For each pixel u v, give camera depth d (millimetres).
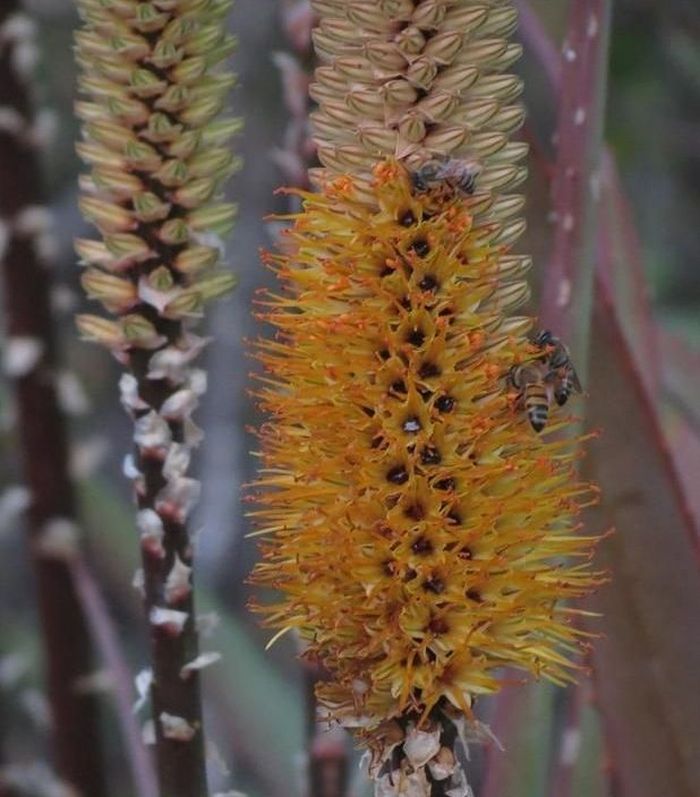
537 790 838
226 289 780
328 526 743
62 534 1055
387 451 739
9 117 1021
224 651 1111
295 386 745
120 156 768
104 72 763
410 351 736
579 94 810
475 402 744
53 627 1062
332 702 758
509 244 744
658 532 852
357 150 739
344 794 956
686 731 860
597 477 852
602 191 905
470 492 742
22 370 1043
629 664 860
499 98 741
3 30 1016
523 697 836
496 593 748
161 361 779
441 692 749
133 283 778
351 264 738
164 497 787
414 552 743
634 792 866
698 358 990
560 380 754
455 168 733
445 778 758
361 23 735
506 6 740
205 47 764
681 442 953
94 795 1083
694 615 854
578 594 752
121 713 946
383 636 744
